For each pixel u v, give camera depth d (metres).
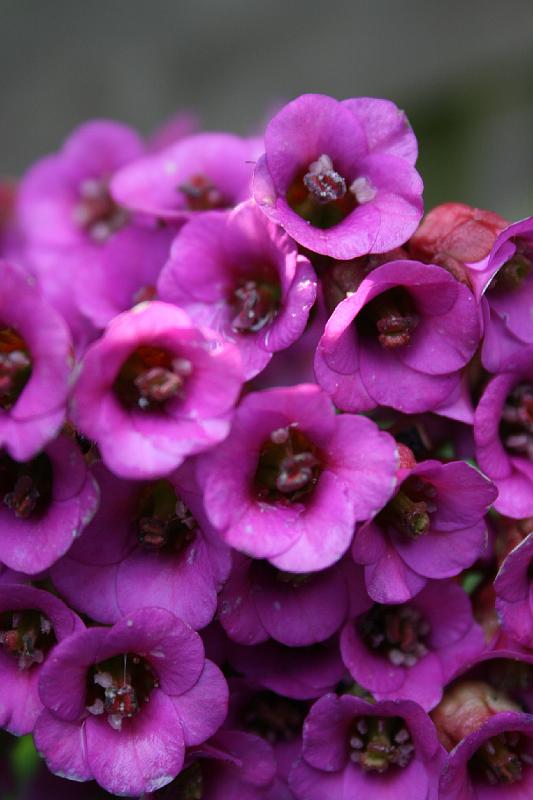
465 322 0.23
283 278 0.23
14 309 0.22
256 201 0.23
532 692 0.24
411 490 0.23
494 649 0.24
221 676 0.23
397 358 0.24
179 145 0.27
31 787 0.26
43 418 0.22
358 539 0.22
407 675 0.24
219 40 0.51
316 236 0.23
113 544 0.23
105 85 0.52
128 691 0.23
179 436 0.22
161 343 0.22
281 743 0.24
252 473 0.23
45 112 0.52
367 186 0.24
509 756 0.24
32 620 0.23
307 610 0.23
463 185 0.45
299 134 0.24
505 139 0.45
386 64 0.49
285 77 0.50
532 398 0.24
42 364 0.22
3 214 0.32
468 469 0.23
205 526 0.23
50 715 0.23
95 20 0.53
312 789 0.24
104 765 0.23
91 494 0.22
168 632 0.22
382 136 0.24
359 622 0.24
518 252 0.24
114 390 0.22
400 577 0.23
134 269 0.26
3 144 0.52
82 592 0.23
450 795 0.23
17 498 0.23
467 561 0.23
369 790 0.24
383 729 0.24
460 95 0.47
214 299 0.24
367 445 0.22
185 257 0.24
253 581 0.23
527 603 0.24
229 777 0.24
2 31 0.53
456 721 0.24
